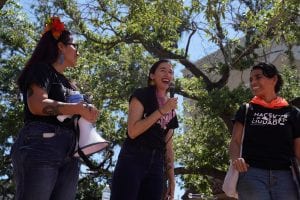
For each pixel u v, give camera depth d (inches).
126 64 672.4
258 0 572.1
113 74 666.2
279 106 199.8
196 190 763.4
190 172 681.6
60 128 147.1
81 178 810.2
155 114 184.7
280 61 702.5
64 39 159.2
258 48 655.1
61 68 159.2
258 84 204.4
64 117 148.0
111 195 187.5
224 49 635.5
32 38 723.4
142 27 596.7
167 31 616.4
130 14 579.2
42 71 148.7
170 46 673.6
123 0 569.0
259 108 199.9
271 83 204.4
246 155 193.6
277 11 489.1
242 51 641.6
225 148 658.2
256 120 196.7
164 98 197.8
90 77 661.3
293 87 624.1
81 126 152.0
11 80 741.9
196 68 701.9
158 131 190.7
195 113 695.7
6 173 746.8
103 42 674.8
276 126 194.9
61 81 155.3
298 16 511.8
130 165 185.8
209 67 687.7
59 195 150.3
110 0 627.2
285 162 191.9
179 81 676.1
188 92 671.1
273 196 188.9
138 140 187.8
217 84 685.9
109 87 662.5
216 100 597.9
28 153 141.9
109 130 701.3
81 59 643.5
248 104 203.2
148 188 188.7
